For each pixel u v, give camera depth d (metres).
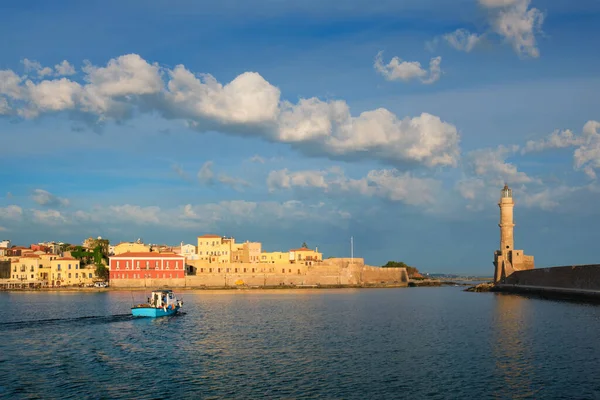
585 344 75.62
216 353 72.12
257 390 54.59
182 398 52.25
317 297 178.62
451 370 61.62
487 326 95.19
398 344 78.12
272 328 95.31
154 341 81.19
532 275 186.75
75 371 62.31
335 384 56.50
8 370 62.72
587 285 151.62
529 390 53.75
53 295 184.38
